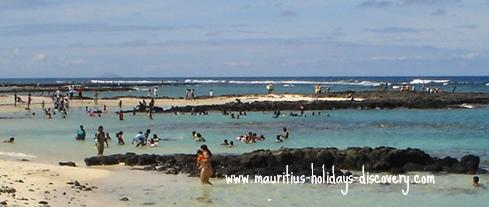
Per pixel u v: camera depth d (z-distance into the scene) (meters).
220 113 73.81
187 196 23.69
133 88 164.50
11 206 19.25
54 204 20.69
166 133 51.28
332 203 22.66
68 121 64.00
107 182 26.64
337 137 47.41
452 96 89.06
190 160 31.38
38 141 44.69
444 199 23.44
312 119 65.06
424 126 56.44
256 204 22.34
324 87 162.25
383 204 22.58
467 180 27.36
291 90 145.88
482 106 80.81
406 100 81.75
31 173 27.33
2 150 39.09
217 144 42.53
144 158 32.09
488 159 34.62
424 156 30.20
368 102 79.62
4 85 179.25
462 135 48.31
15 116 70.69
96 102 90.25
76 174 28.16
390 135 48.75
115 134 50.56
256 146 41.19
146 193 24.22
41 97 108.50
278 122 61.78
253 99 94.12
